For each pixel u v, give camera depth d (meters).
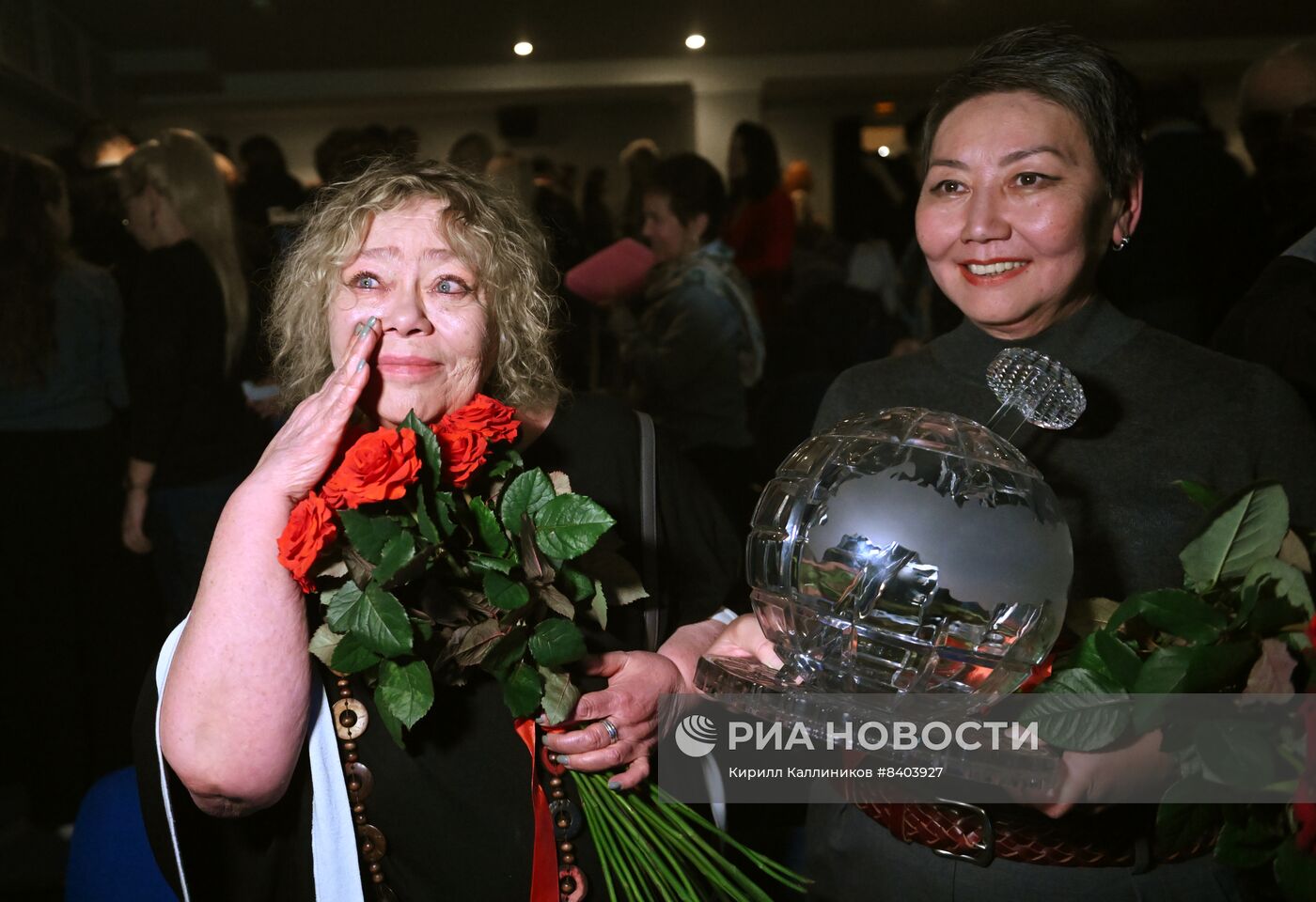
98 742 2.91
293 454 0.97
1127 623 0.92
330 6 7.14
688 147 9.88
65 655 2.85
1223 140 2.76
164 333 2.75
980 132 1.13
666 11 7.70
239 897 1.05
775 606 0.92
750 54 9.27
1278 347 1.54
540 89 9.37
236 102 9.27
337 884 1.00
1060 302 1.20
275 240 1.59
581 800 1.08
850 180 7.58
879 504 0.83
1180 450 1.16
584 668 1.10
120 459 3.00
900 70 9.27
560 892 1.06
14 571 2.81
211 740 0.93
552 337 1.26
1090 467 1.18
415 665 0.94
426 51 8.58
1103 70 1.12
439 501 0.93
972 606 0.81
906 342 3.54
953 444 0.87
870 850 1.11
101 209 3.42
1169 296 2.33
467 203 1.10
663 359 2.91
